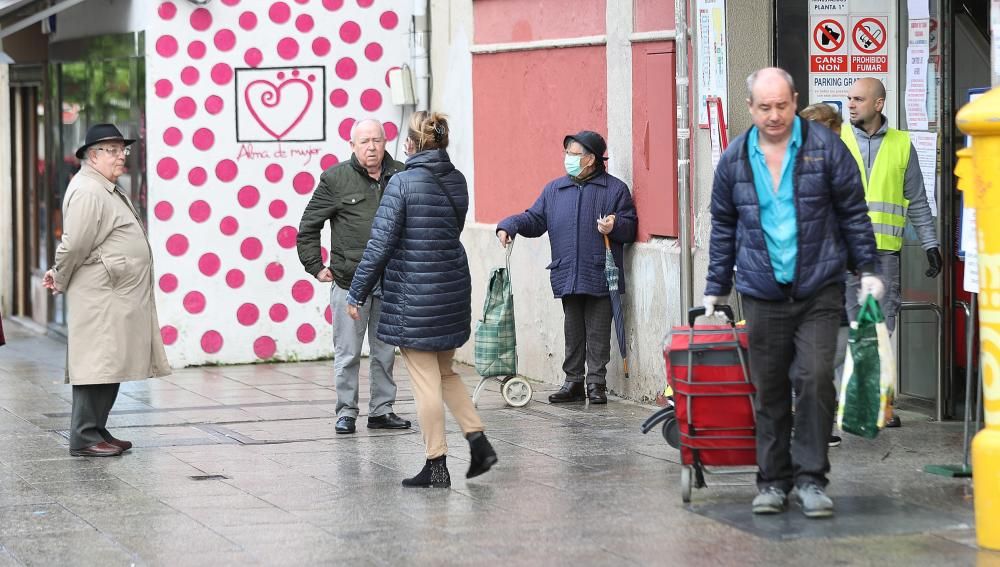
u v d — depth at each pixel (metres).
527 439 15.72
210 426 17.19
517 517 11.90
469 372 22.12
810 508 11.34
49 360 24.53
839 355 14.58
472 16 22.31
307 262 16.73
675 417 12.72
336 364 16.58
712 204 11.75
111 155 15.34
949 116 15.89
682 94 16.77
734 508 11.91
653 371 17.98
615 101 18.73
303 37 23.44
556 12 20.17
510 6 21.31
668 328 17.53
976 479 10.48
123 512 12.48
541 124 20.61
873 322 11.26
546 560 10.48
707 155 16.61
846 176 11.24
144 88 22.83
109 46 24.22
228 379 21.62
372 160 16.53
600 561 10.40
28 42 28.33
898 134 15.27
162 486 13.60
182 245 23.02
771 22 16.23
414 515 12.09
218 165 23.11
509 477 13.63
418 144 13.40
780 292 11.30
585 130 19.30
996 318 10.47
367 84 23.81
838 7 16.38
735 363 11.70
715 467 12.72
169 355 23.02
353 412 16.61
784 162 11.30
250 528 11.77
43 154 28.84
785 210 11.26
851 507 11.78
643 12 18.03
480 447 13.28
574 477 13.52
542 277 20.39
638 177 18.30
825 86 16.41
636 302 18.28
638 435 15.80
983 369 10.58
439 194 13.22
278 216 23.44
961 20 15.87
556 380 20.20
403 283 13.14
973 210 12.11
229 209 23.20
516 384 18.12
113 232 15.23
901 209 15.27
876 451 14.14
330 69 23.59
